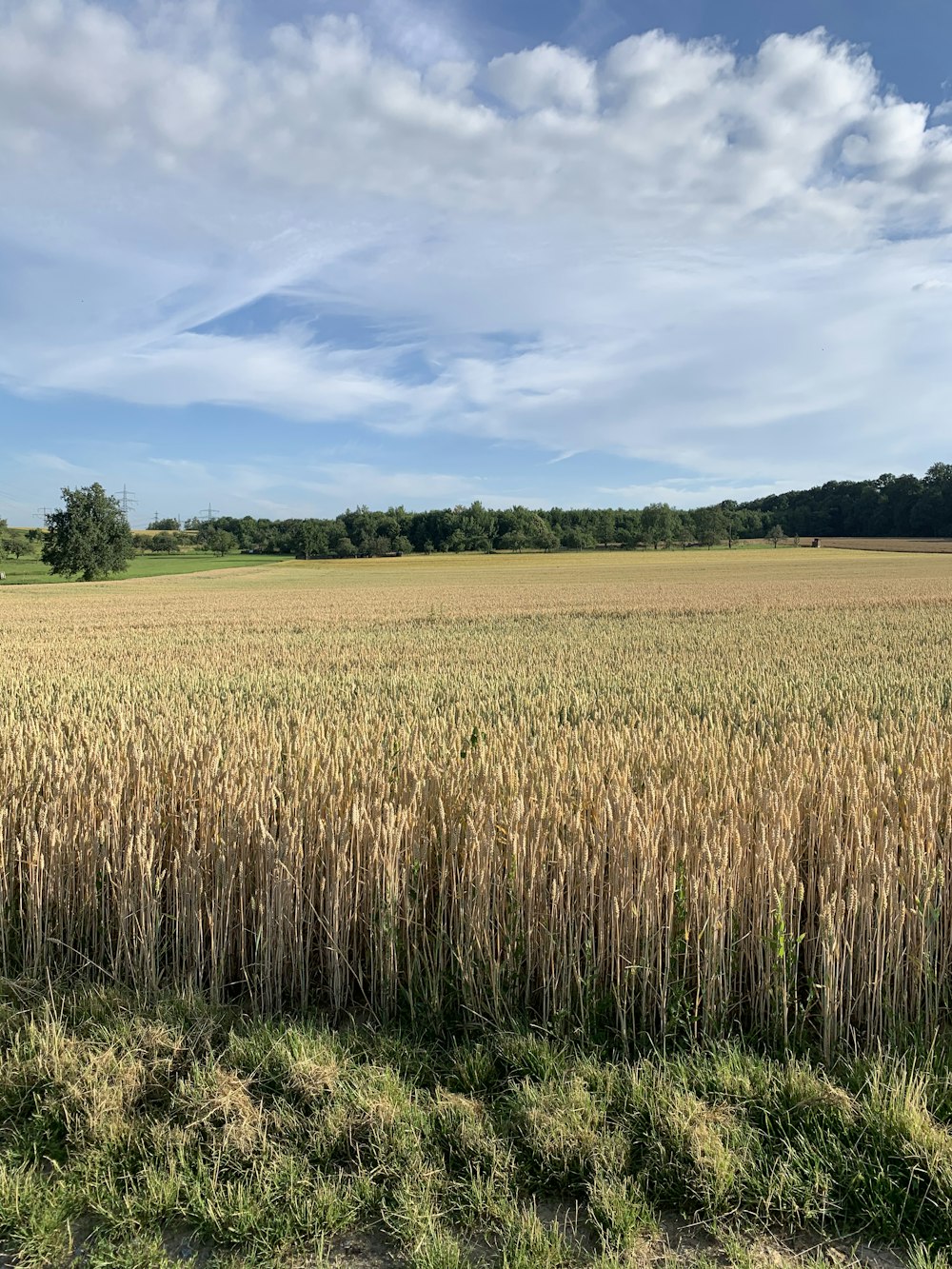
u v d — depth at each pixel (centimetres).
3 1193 272
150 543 13775
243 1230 259
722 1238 257
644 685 1132
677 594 3688
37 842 430
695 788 463
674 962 370
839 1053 341
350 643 1875
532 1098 309
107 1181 278
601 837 395
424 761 530
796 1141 290
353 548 12019
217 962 406
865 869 365
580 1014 366
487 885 381
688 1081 321
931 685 1110
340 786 468
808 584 4388
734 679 1175
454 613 2797
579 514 13462
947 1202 261
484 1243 258
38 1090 325
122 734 686
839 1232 262
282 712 902
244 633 2180
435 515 12506
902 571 5684
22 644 1892
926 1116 293
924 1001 369
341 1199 269
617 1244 254
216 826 422
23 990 399
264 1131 297
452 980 388
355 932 407
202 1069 330
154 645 1847
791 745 629
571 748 599
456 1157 289
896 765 538
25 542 11175
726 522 12512
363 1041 356
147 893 404
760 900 370
